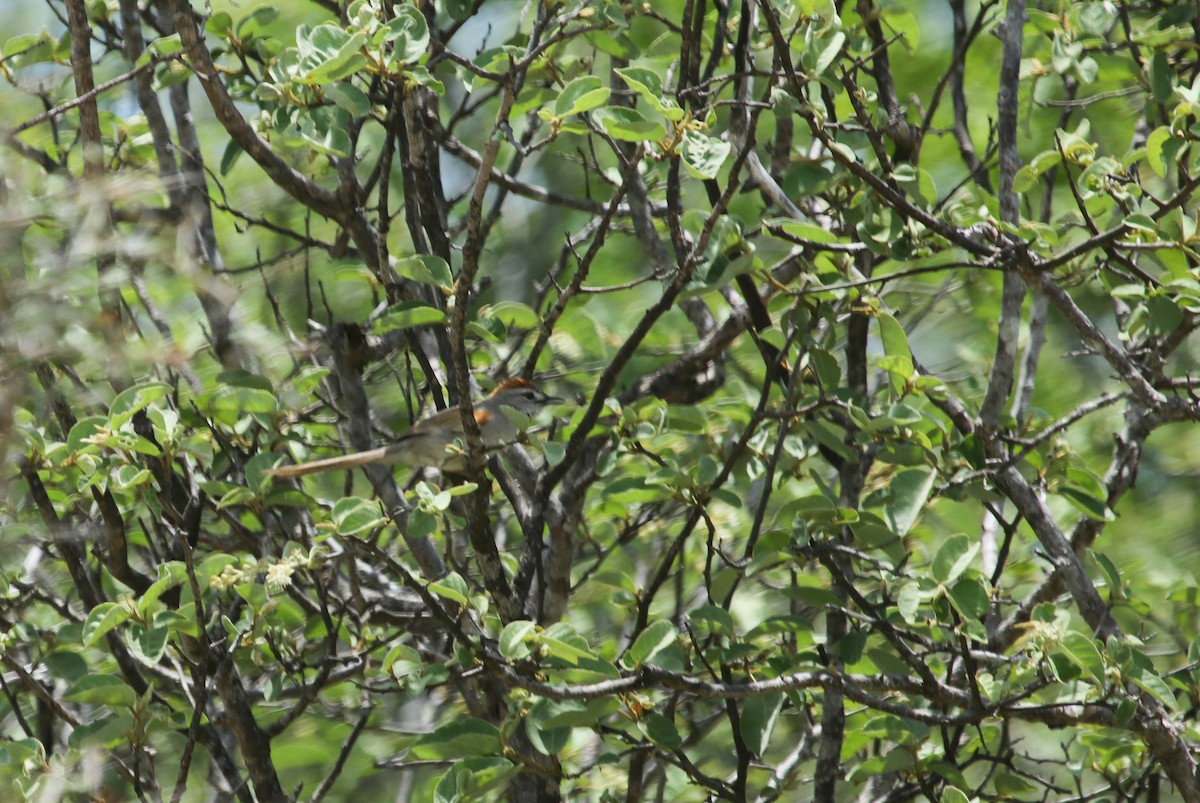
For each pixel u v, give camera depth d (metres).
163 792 11.30
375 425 13.70
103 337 6.79
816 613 13.01
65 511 11.21
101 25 13.35
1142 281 9.77
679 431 10.77
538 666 8.53
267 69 11.33
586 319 14.93
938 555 8.52
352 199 10.84
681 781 12.04
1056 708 8.64
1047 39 12.68
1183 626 12.20
